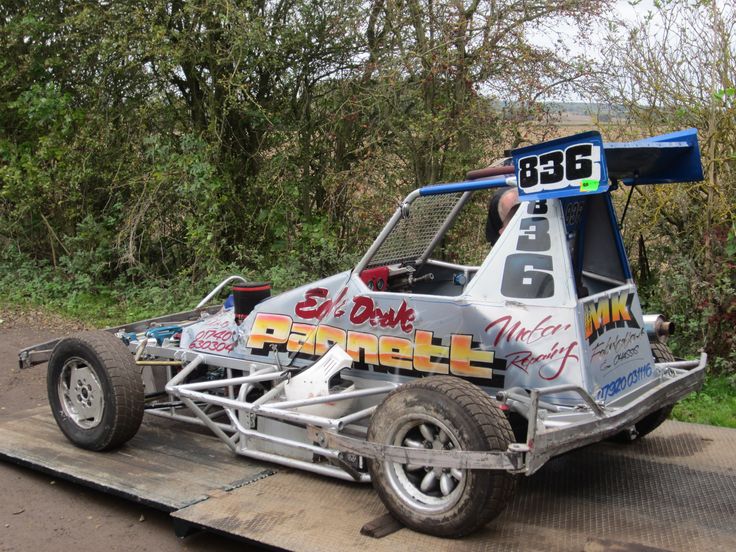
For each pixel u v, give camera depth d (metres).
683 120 6.89
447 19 8.31
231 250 10.52
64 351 4.83
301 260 9.77
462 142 8.54
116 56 9.90
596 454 4.72
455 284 5.03
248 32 9.01
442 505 3.52
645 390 4.16
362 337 4.30
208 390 5.29
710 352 6.61
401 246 4.81
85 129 10.43
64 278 11.02
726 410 5.71
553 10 7.78
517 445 3.23
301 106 10.03
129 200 10.74
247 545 3.93
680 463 4.54
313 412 4.28
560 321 3.67
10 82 10.96
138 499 4.05
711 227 6.65
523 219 3.85
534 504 3.97
